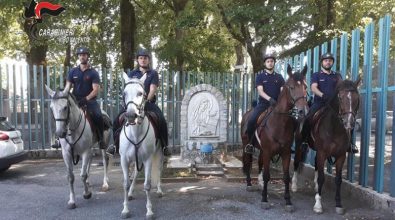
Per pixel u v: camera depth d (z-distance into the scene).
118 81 13.30
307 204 7.11
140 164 6.51
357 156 10.34
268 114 6.85
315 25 14.30
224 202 7.18
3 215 6.52
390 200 6.41
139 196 7.63
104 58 19.80
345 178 8.24
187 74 13.86
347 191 7.74
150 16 19.81
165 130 6.88
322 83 6.89
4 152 9.16
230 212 6.60
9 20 18.72
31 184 8.80
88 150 7.16
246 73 14.22
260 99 7.47
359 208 6.82
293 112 6.37
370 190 7.11
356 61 7.61
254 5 13.30
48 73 12.81
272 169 10.03
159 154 6.95
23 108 12.72
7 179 9.35
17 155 9.52
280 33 13.70
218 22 19.45
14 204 7.16
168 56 17.25
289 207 6.62
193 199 7.39
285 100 6.45
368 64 7.19
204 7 14.95
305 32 14.15
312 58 9.34
